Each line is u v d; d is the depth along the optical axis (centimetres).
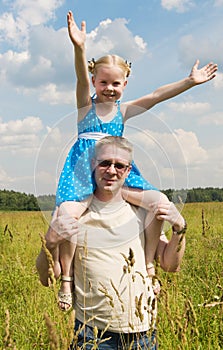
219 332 371
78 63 374
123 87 391
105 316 288
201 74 393
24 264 740
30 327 442
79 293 297
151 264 313
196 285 528
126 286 288
